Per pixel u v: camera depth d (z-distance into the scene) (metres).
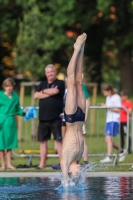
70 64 19.25
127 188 19.08
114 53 91.06
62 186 19.48
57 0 70.75
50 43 50.97
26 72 52.56
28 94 80.50
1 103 26.84
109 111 30.78
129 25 76.31
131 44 76.00
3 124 26.61
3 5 65.06
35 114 28.56
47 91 26.34
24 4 67.81
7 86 26.86
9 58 81.25
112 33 78.50
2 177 22.73
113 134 30.84
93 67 81.12
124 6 73.81
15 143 26.75
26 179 21.95
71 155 19.06
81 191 18.50
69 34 76.69
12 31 75.81
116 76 115.19
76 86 19.34
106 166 26.97
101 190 18.64
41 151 26.92
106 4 69.25
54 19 71.69
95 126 52.44
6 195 17.83
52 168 26.34
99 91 82.94
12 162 31.33
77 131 19.19
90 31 81.44
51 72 26.53
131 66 79.31
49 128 26.73
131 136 38.31
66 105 19.16
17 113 27.17
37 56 50.97
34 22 50.97
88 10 74.94
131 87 79.00
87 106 25.30
